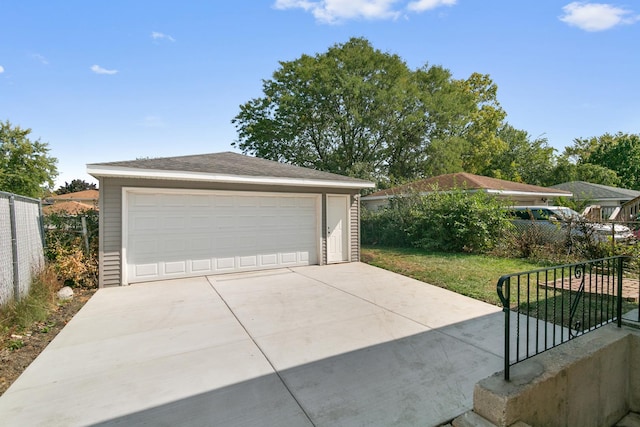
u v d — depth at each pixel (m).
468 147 26.64
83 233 6.94
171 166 7.33
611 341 3.20
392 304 5.54
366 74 23.75
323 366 3.36
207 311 5.21
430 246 11.58
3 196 4.53
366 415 2.54
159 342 4.01
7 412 2.60
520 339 3.98
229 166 8.43
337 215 9.64
